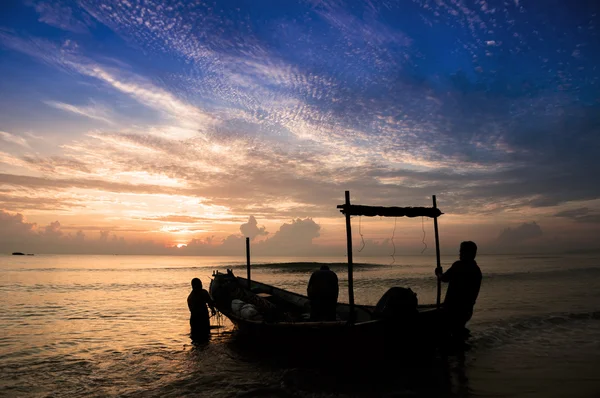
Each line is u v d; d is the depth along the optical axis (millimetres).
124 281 32219
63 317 14484
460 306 8516
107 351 9453
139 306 17469
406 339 8195
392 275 36938
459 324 8648
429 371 7457
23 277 36344
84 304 18141
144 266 65812
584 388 6422
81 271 48562
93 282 30953
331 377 7281
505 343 9523
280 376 7375
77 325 12883
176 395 6488
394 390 6500
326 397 6262
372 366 7898
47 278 35406
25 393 6676
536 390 6352
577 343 9516
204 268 55969
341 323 7887
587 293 20250
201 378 7348
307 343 8273
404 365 7934
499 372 7328
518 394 6184
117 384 7086
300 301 12617
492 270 45000
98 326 12711
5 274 41062
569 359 8156
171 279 34812
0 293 22719
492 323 11680
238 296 12047
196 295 11430
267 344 9039
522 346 9227
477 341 9656
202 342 10406
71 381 7281
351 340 7906
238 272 44062
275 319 9703
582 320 12234
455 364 7879
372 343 7965
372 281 29188
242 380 7199
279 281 31188
